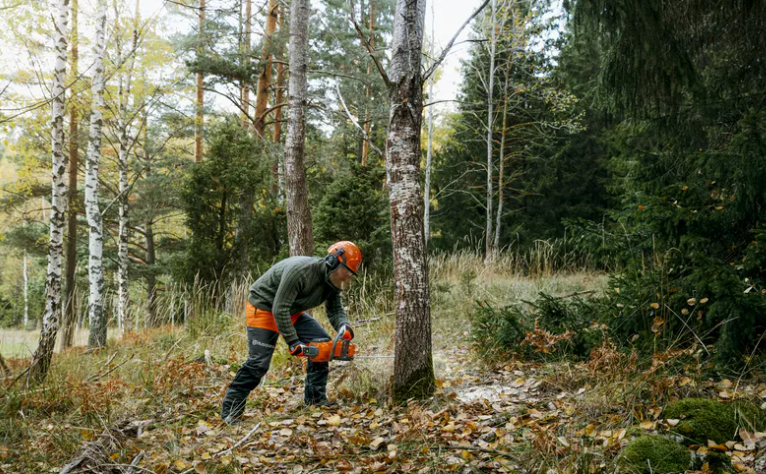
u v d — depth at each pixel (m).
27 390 4.17
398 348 3.88
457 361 5.15
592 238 5.26
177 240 17.73
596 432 2.96
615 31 5.50
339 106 14.21
